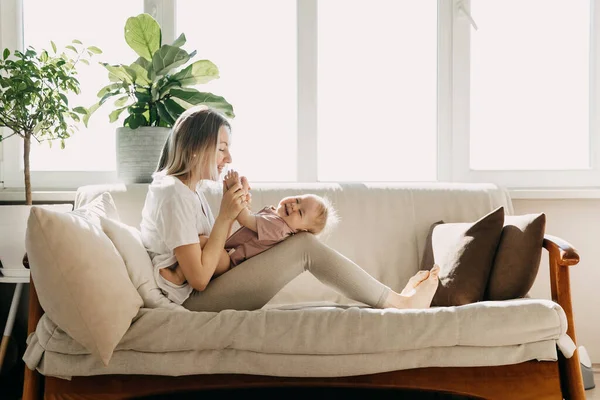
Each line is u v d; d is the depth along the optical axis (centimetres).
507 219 216
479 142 291
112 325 154
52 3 285
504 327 163
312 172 287
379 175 290
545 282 274
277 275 187
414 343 162
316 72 286
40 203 274
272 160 289
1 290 272
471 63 289
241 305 186
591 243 277
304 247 189
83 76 284
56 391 162
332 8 289
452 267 209
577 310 276
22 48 284
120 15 286
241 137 288
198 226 193
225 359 163
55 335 160
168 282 182
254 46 288
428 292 190
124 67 254
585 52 291
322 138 290
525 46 291
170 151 194
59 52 284
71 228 153
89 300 151
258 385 165
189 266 177
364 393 215
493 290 206
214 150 191
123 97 262
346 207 247
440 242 225
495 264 207
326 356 163
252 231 197
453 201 250
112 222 179
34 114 241
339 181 290
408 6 290
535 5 290
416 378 166
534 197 273
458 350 164
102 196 211
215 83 287
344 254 242
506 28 291
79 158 286
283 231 193
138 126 252
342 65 290
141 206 235
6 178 282
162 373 161
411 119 290
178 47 256
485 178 287
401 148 290
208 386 164
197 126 192
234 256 195
